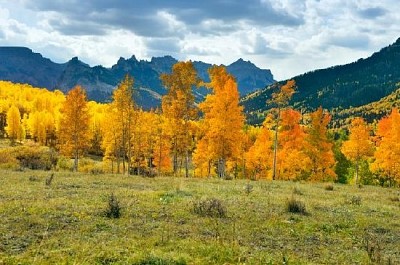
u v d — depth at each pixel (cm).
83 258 927
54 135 11794
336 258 1105
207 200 1688
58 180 2709
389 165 4825
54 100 17275
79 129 5281
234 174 7381
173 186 2653
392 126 4812
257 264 969
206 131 4431
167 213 1560
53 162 5956
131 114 5112
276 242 1250
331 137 6731
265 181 3884
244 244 1185
